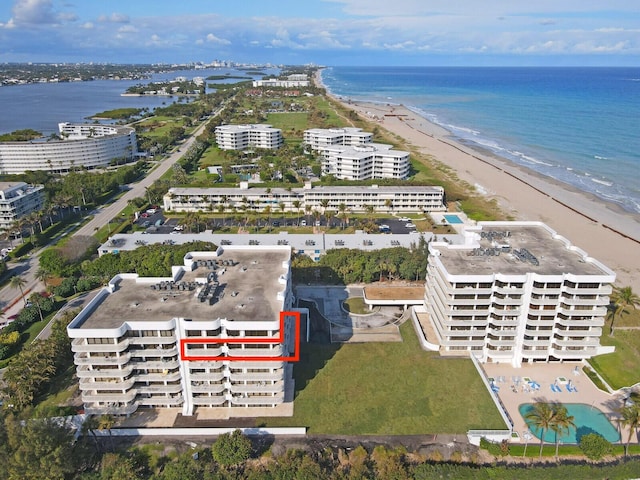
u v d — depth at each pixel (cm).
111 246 19175
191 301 10894
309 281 16912
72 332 9644
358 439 10212
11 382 11019
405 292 15825
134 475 8994
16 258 19462
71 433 9569
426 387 11700
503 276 11900
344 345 13350
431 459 9781
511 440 10244
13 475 8594
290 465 9244
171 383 10612
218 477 9112
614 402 11444
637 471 9294
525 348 12612
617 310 13712
